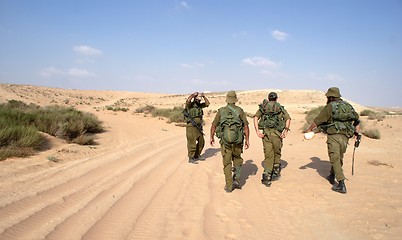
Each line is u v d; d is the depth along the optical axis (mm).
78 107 55250
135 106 62031
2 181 5453
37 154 8094
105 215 4246
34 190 5090
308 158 9133
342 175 5625
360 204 5004
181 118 21672
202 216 4410
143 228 3900
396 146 11695
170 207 4723
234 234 3848
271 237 3795
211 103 72438
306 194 5566
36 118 11109
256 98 88062
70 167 6961
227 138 5617
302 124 19969
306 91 98000
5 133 8016
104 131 14148
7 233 3469
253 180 6582
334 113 5680
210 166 7953
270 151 6223
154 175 6727
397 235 3842
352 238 3783
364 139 13383
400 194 5520
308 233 3934
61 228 3732
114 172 6797
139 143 11586
